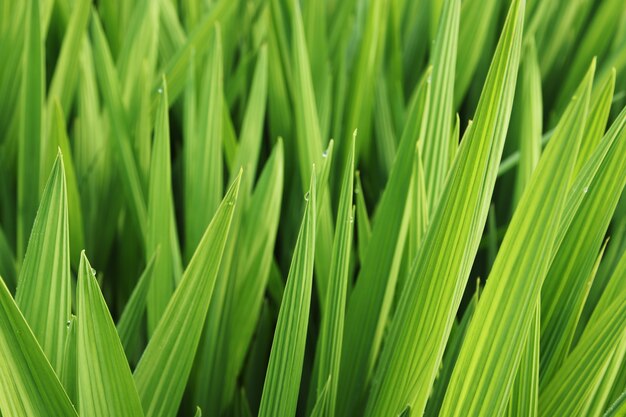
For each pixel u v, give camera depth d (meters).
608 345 1.02
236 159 1.32
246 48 1.61
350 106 1.43
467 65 1.53
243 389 1.22
